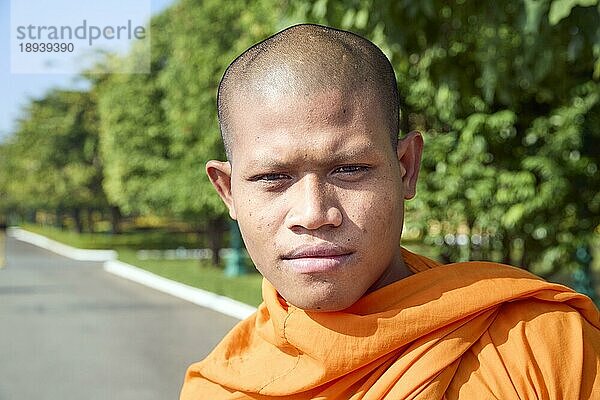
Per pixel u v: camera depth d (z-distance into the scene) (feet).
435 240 28.35
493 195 26.20
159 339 43.37
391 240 4.76
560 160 25.55
